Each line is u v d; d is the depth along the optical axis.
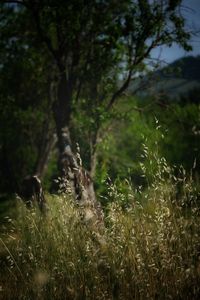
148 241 5.69
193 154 15.12
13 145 21.27
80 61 15.56
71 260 6.10
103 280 5.92
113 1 14.47
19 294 6.25
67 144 12.88
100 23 14.27
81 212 6.93
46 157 19.44
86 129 14.30
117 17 14.70
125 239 5.88
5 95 17.77
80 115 14.39
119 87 15.60
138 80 15.32
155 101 15.76
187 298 5.25
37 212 8.19
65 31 14.17
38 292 5.87
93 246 6.04
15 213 11.18
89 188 10.08
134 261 5.65
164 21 14.12
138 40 14.29
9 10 15.99
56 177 14.84
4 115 19.12
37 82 18.38
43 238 6.87
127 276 5.71
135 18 14.20
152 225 5.89
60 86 14.57
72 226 6.54
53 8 13.73
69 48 14.70
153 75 15.29
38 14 14.17
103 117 14.07
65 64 14.91
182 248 5.58
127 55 14.41
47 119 19.41
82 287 5.76
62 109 14.27
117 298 5.60
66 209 6.73
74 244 6.31
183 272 5.37
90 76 15.05
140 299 5.37
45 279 5.98
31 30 16.30
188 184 5.87
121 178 13.50
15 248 7.41
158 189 5.92
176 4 13.77
